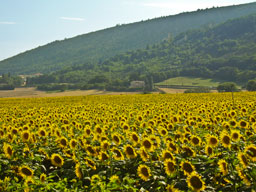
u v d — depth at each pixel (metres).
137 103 35.28
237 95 43.94
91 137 12.35
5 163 9.67
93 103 40.16
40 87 170.38
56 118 18.41
